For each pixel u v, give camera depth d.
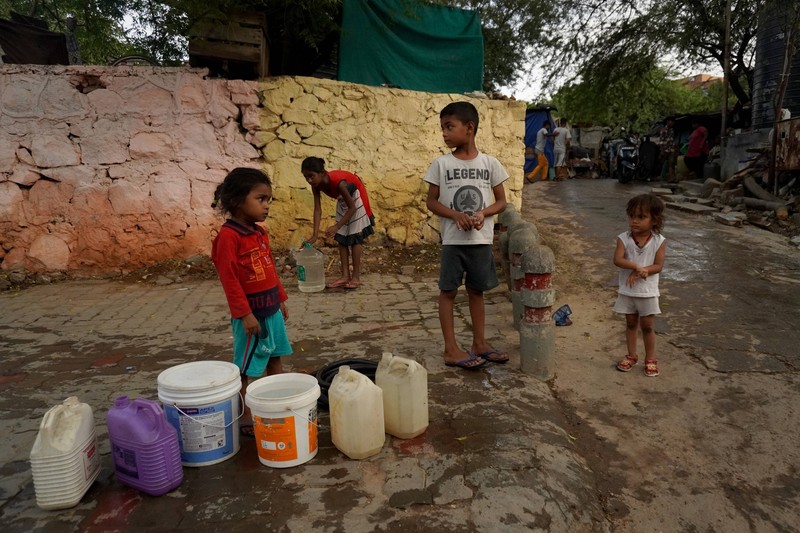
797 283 6.00
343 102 7.91
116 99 7.17
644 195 3.90
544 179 16.38
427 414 3.15
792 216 8.57
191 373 2.91
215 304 6.15
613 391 3.90
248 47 7.36
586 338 4.83
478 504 2.51
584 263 7.05
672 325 5.00
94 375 4.17
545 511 2.51
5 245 7.14
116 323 5.50
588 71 17.22
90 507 2.54
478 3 14.85
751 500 2.85
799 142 8.85
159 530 2.37
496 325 5.14
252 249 3.04
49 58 8.45
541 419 3.36
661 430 3.44
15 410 3.57
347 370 2.94
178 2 6.71
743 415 3.57
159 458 2.56
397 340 4.81
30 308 6.04
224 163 7.55
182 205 7.43
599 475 3.04
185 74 7.31
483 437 3.10
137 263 7.44
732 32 14.69
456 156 3.95
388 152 8.23
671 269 6.60
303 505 2.51
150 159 7.32
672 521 2.71
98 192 7.22
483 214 3.75
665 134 15.09
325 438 3.14
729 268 6.56
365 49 8.18
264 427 2.77
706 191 11.29
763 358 4.29
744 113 15.70
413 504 2.51
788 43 9.77
